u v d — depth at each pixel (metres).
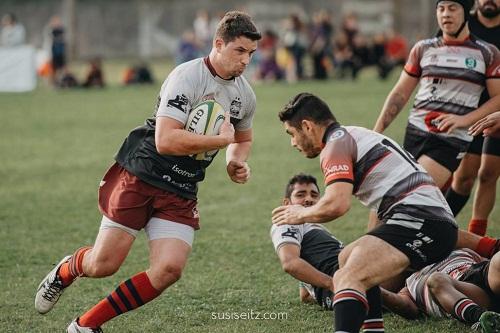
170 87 18.69
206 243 29.09
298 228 21.45
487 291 19.92
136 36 154.25
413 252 17.45
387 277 17.33
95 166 45.78
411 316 20.78
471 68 24.06
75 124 63.44
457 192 27.56
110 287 24.31
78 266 19.41
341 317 16.75
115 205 18.81
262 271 25.53
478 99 24.36
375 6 160.50
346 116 62.06
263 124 61.19
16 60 92.25
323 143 18.09
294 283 24.22
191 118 18.64
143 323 20.98
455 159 24.30
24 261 27.33
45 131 60.00
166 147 18.20
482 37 26.98
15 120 66.56
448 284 19.66
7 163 47.25
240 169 20.25
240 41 18.59
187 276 25.14
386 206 17.83
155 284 18.55
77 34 151.75
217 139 18.23
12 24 93.88
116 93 86.69
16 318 21.56
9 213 34.66
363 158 17.83
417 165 18.20
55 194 38.50
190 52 106.19
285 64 99.50
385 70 96.19
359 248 17.48
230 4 160.38
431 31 116.56
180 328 20.58
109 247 18.80
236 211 34.34
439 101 24.38
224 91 19.12
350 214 32.97
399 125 57.16
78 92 88.50
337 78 99.88
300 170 42.81
